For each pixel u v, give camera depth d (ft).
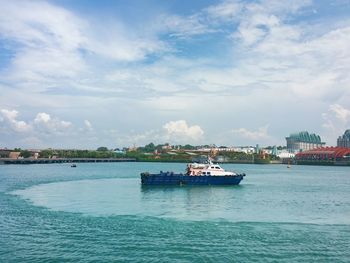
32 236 178.70
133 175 648.38
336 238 179.83
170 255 152.56
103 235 181.27
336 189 426.10
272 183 515.09
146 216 231.50
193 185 433.48
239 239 176.65
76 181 501.56
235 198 328.70
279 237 180.86
